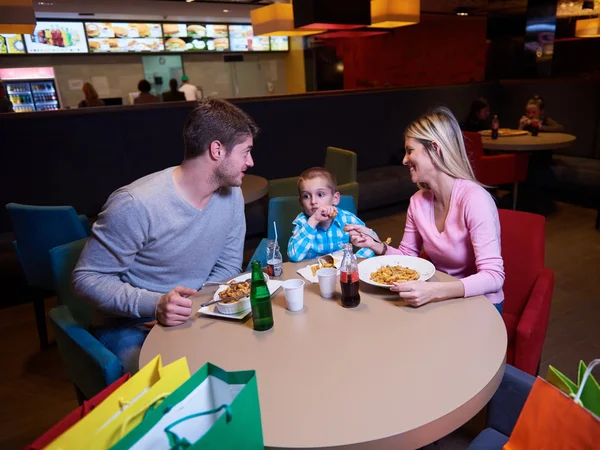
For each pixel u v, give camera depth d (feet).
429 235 5.34
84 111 11.76
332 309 4.20
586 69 24.47
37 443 2.15
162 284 5.02
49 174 11.59
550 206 15.19
